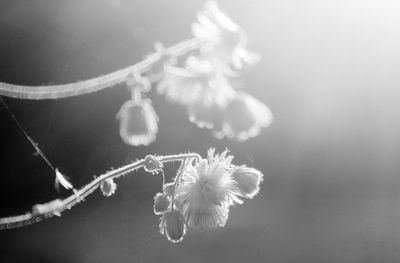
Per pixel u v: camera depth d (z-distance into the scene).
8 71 0.49
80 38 0.48
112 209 0.49
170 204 0.28
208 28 0.22
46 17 0.48
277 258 0.49
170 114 0.49
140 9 0.45
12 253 0.44
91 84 0.24
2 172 0.47
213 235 0.49
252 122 0.22
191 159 0.28
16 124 0.48
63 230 0.47
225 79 0.22
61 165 0.49
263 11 0.49
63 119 0.50
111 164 0.50
